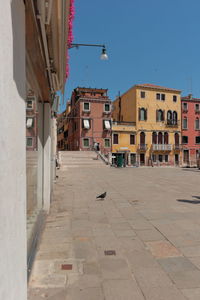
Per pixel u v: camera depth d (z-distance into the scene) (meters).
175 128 43.25
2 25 1.15
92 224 5.01
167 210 6.26
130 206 6.73
